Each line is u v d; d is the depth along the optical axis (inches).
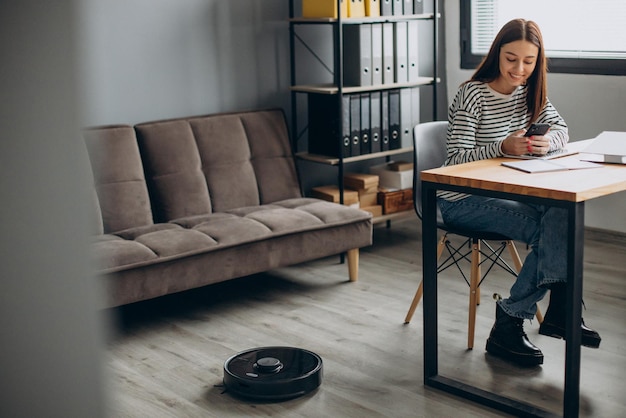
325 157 163.8
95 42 142.6
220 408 94.7
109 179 135.9
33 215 16.8
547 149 100.3
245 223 132.9
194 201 145.4
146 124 144.7
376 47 163.8
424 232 96.6
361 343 115.3
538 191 82.8
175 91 155.7
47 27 16.3
